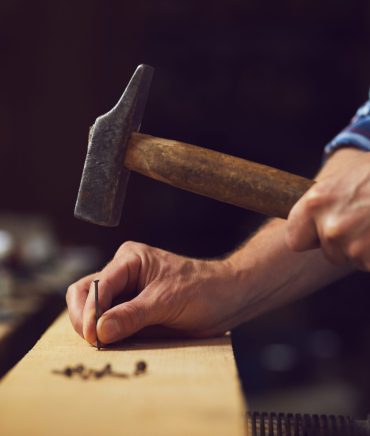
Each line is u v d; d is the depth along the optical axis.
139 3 12.20
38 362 1.70
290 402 8.18
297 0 12.19
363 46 12.30
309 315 11.14
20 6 11.98
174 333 2.07
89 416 1.27
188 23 12.33
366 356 10.15
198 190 1.96
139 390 1.43
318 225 1.67
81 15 12.12
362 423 1.84
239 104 12.38
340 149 2.49
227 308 2.12
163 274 2.07
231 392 1.41
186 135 12.49
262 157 12.49
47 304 4.58
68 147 12.21
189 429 1.20
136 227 12.10
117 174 1.99
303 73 12.37
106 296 2.02
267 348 9.90
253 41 12.33
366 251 1.62
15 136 12.14
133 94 1.98
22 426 1.23
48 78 12.14
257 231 2.34
